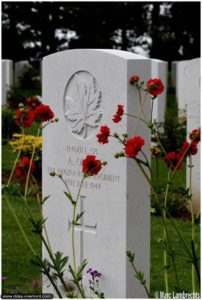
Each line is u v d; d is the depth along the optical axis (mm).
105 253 6316
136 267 6203
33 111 5613
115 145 6152
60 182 6742
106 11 34938
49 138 6832
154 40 35438
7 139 15805
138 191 6141
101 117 6293
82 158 6496
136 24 35844
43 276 6844
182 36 35500
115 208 6188
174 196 9727
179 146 13320
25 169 5660
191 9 34438
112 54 6133
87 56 6391
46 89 6836
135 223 6156
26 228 9039
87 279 6504
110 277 6289
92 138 6391
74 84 6555
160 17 35594
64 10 34062
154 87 5504
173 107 22922
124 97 6055
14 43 35219
